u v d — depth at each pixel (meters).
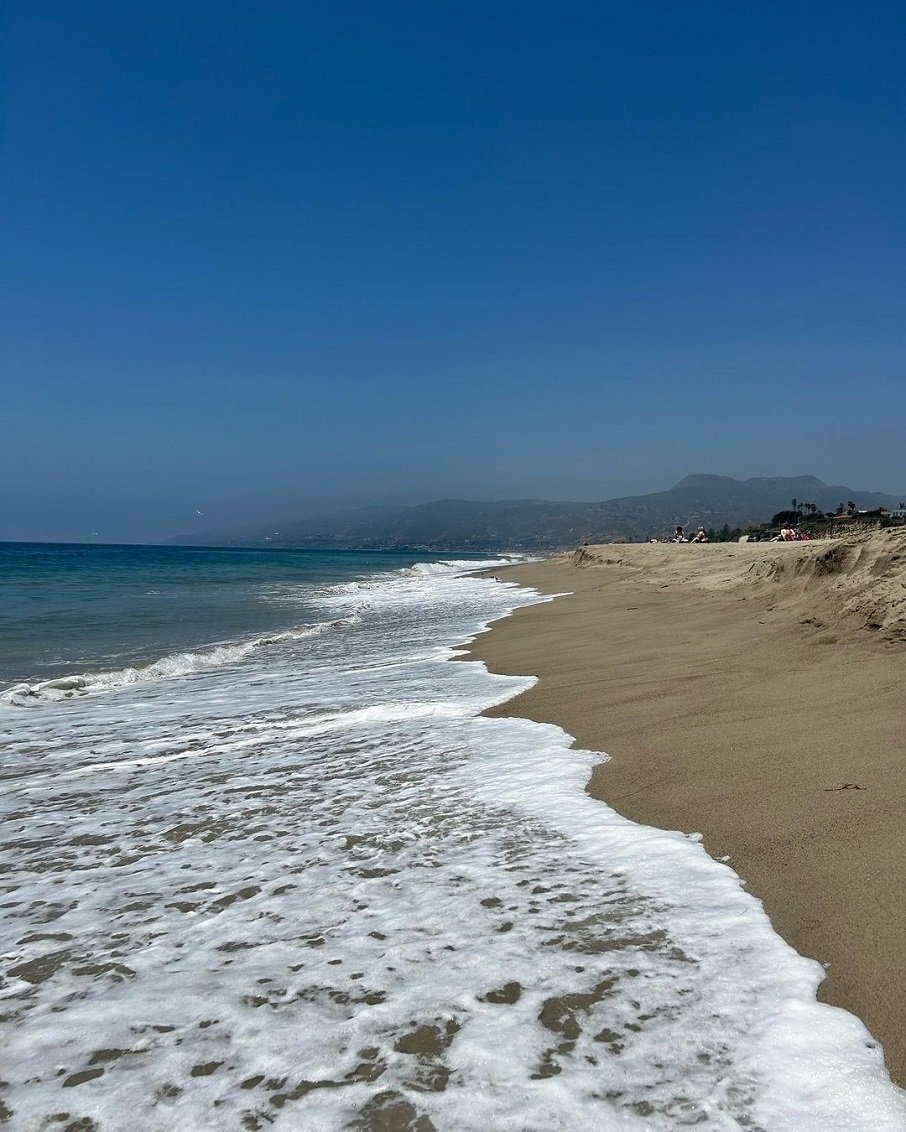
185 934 3.38
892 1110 2.16
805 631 8.50
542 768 5.61
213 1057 2.52
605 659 9.95
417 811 4.87
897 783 4.38
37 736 7.36
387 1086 2.34
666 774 5.16
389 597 26.25
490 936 3.21
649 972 2.88
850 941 3.00
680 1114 2.17
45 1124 2.24
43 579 33.16
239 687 9.74
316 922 3.43
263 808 5.10
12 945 3.34
